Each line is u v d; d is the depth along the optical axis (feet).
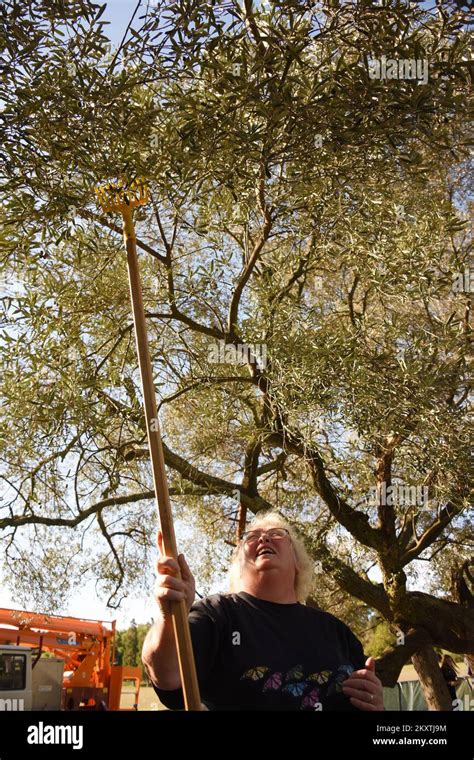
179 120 15.30
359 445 25.05
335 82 13.89
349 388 22.50
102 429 26.40
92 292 27.02
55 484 28.89
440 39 13.76
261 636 8.68
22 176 14.66
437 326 26.50
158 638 7.66
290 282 27.45
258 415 30.42
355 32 14.29
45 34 13.41
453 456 23.25
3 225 16.35
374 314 29.60
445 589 45.19
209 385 28.91
